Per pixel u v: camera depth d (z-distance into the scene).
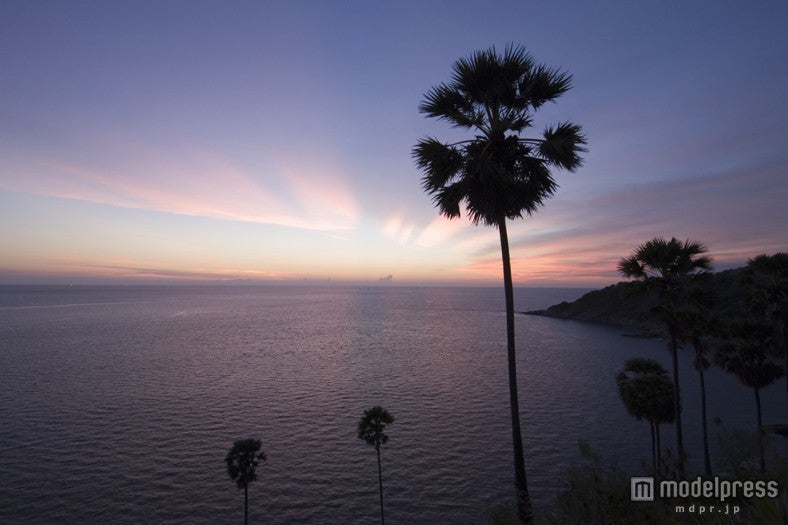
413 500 32.19
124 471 37.16
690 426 46.81
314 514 30.59
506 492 33.00
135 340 118.44
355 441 43.66
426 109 15.90
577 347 109.06
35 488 34.38
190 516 30.44
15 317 186.62
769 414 50.50
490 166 14.22
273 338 125.19
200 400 58.94
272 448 41.97
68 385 67.44
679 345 22.41
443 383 68.75
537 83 14.83
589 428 46.81
